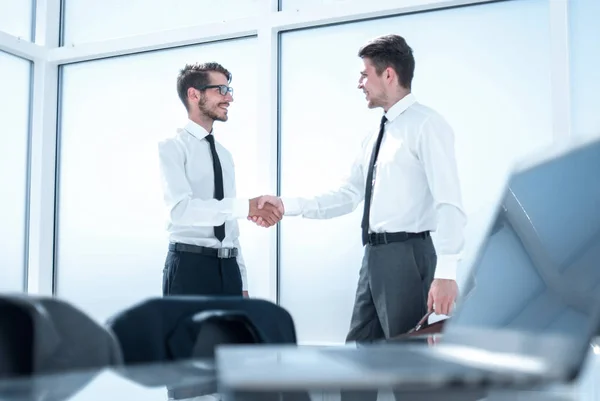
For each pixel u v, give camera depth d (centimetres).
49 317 54
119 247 468
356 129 401
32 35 497
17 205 488
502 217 65
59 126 493
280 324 79
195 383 56
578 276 49
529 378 38
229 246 335
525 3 362
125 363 65
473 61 373
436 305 264
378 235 274
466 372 39
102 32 480
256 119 423
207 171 339
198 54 447
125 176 468
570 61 351
